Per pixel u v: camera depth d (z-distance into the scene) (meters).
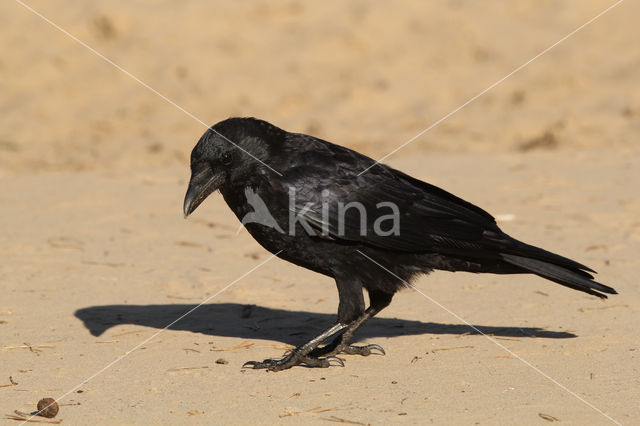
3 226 18.70
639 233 17.78
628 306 13.03
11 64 40.53
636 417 8.87
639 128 32.38
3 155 30.33
